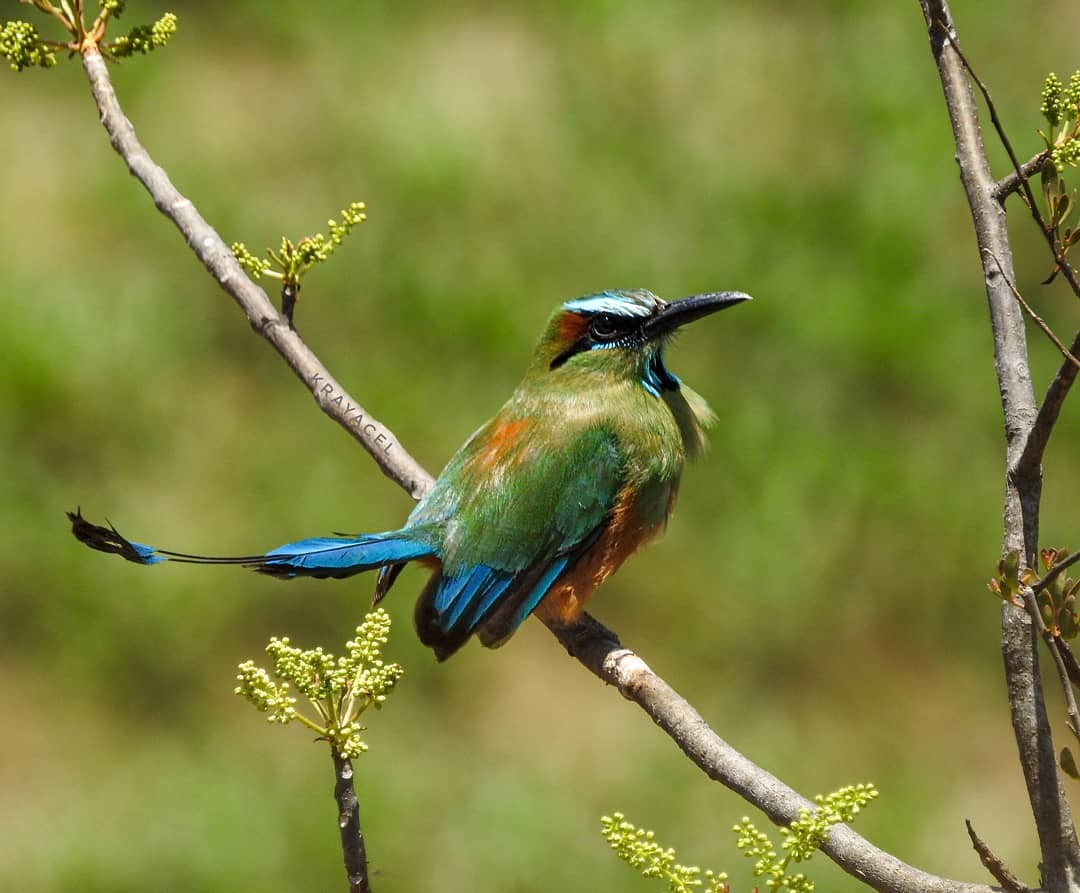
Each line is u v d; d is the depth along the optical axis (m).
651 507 7.93
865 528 13.78
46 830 11.80
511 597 7.50
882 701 12.85
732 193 16.62
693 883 4.35
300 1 19.05
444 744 12.42
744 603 13.30
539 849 11.76
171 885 11.62
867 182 16.67
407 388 14.78
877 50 18.12
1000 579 4.45
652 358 8.17
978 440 14.49
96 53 7.27
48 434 14.40
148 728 12.58
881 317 15.30
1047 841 4.40
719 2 18.94
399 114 17.53
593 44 18.45
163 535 13.59
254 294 7.23
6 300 15.26
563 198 16.62
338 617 13.13
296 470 14.16
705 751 5.57
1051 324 15.18
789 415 14.63
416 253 16.02
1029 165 5.04
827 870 10.65
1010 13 18.56
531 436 7.74
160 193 7.25
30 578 13.31
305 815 11.84
